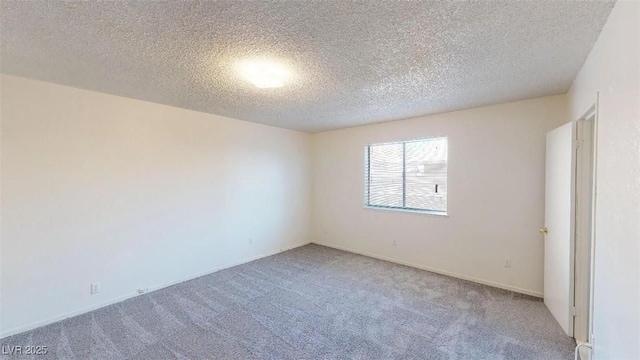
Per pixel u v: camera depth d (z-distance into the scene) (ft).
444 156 13.05
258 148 15.28
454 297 10.32
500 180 11.14
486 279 11.56
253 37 5.77
